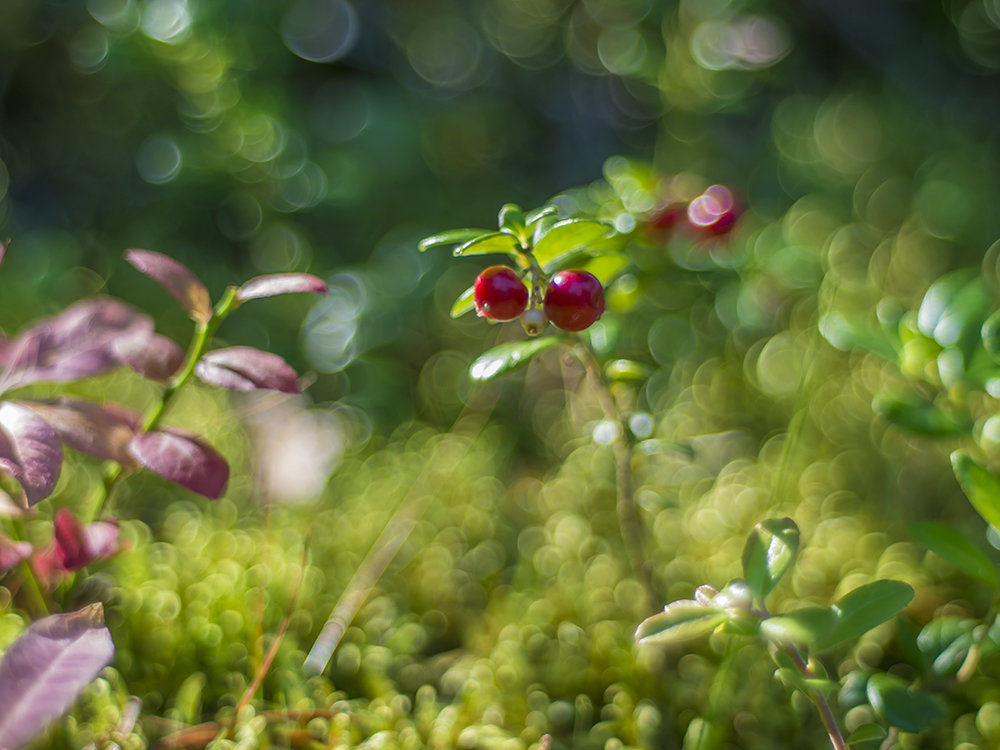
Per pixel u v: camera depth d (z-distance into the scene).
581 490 0.43
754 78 0.69
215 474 0.28
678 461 0.46
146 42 0.62
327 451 0.42
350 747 0.31
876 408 0.32
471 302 0.31
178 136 0.65
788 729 0.33
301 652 0.34
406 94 0.74
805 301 0.56
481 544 0.40
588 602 0.37
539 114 0.77
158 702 0.33
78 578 0.31
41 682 0.26
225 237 0.64
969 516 0.39
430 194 0.69
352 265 0.64
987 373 0.32
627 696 0.33
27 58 0.69
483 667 0.34
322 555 0.38
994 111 0.75
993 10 0.75
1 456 0.27
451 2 0.78
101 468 0.41
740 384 0.53
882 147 0.73
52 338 0.29
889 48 0.79
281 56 0.69
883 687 0.28
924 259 0.61
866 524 0.40
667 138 0.69
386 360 0.57
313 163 0.65
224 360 0.29
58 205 0.67
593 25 0.74
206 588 0.35
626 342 0.52
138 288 0.61
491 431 0.50
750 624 0.27
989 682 0.33
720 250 0.37
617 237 0.35
